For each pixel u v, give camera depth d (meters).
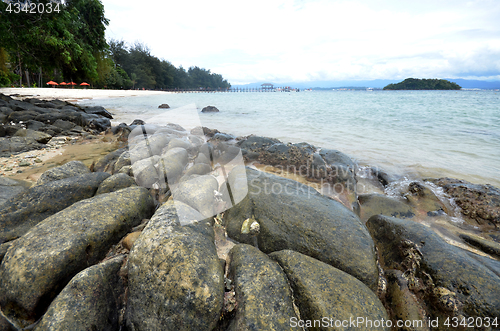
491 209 2.79
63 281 1.60
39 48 13.66
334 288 1.55
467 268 1.70
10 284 1.51
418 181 3.71
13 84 32.47
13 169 3.99
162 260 1.49
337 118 11.05
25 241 1.70
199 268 1.47
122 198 2.21
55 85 42.47
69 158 4.68
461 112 13.30
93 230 1.83
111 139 6.31
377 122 9.78
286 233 2.11
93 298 1.44
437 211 2.93
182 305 1.38
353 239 2.00
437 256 1.83
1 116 6.99
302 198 2.47
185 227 1.73
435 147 5.77
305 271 1.67
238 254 1.83
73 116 8.02
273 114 12.70
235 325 1.38
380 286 1.83
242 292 1.50
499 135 7.12
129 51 67.12
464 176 3.98
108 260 1.69
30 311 1.48
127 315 1.49
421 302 1.69
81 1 19.72
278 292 1.51
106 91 36.78
